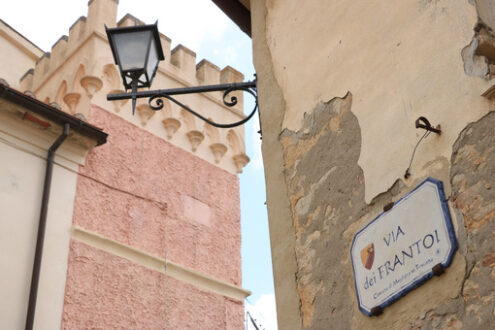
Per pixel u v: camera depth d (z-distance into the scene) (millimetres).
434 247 3301
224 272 12289
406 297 3408
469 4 3582
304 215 4441
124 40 5160
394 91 3979
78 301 9492
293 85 5012
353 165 4145
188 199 12430
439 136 3527
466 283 3109
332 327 3883
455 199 3295
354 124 4262
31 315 8648
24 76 14578
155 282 10867
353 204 4027
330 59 4699
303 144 4691
